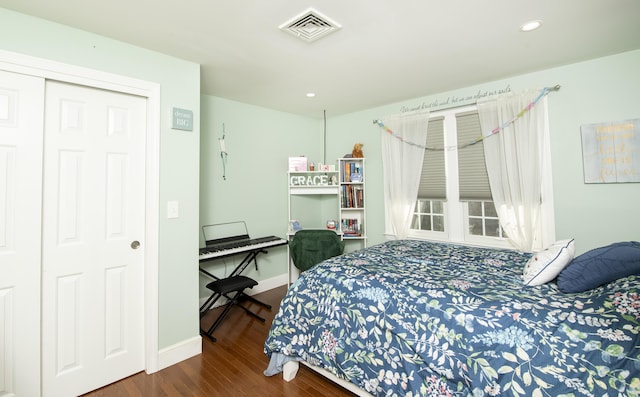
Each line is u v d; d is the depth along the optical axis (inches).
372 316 63.4
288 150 156.2
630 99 87.7
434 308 57.3
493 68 98.9
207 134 122.9
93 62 71.3
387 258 88.6
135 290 79.8
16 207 62.4
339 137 161.8
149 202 80.1
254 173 141.0
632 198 88.2
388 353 59.7
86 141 71.7
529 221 101.4
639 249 56.4
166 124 83.4
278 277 152.3
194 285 89.0
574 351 43.9
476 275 70.6
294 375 76.6
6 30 60.8
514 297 55.7
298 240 130.9
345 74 102.3
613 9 66.0
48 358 66.7
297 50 83.6
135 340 79.7
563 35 77.6
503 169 107.7
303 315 74.2
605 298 49.9
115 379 76.0
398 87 116.6
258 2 61.5
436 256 91.3
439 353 53.7
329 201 171.9
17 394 62.4
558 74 98.7
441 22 70.4
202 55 85.4
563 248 64.5
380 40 78.7
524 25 72.2
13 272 62.1
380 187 145.2
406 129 131.6
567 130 97.6
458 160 122.1
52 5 60.2
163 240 82.3
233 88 115.8
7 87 61.1
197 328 89.5
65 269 69.0
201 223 120.9
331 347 67.5
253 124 140.3
